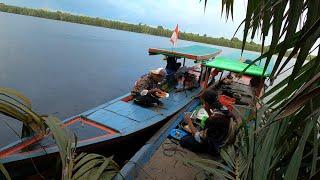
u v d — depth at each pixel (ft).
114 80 62.49
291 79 3.49
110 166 8.80
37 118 8.12
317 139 4.19
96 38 160.15
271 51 3.55
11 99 7.84
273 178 5.26
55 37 131.23
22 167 12.14
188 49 31.73
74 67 70.18
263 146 5.21
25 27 162.50
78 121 18.19
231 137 9.59
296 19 3.21
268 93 4.45
